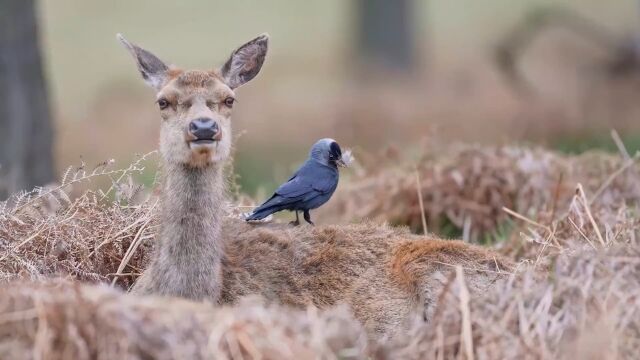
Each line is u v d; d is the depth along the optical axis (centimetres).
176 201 1733
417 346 1510
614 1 5916
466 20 6322
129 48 1873
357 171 2694
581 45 4972
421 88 4878
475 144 2622
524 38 5084
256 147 4116
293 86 4969
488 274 1805
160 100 1775
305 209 1892
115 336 1375
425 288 1795
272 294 1792
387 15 5638
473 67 5125
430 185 2506
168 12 6794
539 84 4566
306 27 6419
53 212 1975
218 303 1747
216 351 1388
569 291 1521
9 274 1769
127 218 1959
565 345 1467
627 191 2342
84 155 4044
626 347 1461
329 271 1845
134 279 1917
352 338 1498
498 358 1466
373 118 4309
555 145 3831
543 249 1855
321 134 4275
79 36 6172
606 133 3984
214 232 1744
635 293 1509
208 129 1706
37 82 2731
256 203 2386
